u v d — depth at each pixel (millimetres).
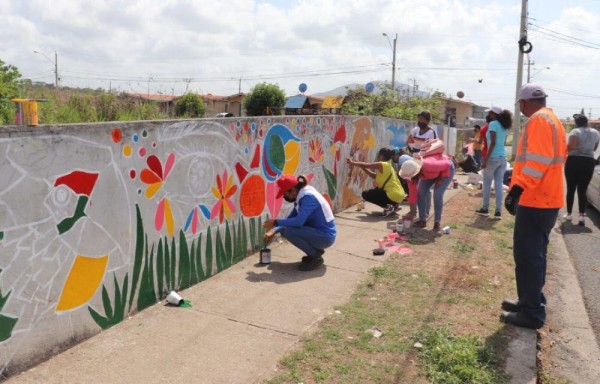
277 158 6500
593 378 3727
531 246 4215
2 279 3152
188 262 4938
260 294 4852
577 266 6375
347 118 8781
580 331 4504
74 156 3588
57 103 6297
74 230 3635
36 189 3324
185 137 4750
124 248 4117
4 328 3188
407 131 12625
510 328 4297
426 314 4500
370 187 10414
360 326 4195
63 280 3576
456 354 3666
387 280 5359
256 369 3471
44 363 3447
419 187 7621
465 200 10445
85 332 3801
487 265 5973
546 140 3994
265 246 5801
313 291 4980
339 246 6625
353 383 3344
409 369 3553
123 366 3455
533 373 3615
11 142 3141
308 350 3760
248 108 41531
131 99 7352
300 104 41844
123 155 4035
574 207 10570
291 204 7000
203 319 4242
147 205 4340
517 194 4145
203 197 5090
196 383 3285
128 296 4199
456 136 19812
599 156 9734
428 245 6809
